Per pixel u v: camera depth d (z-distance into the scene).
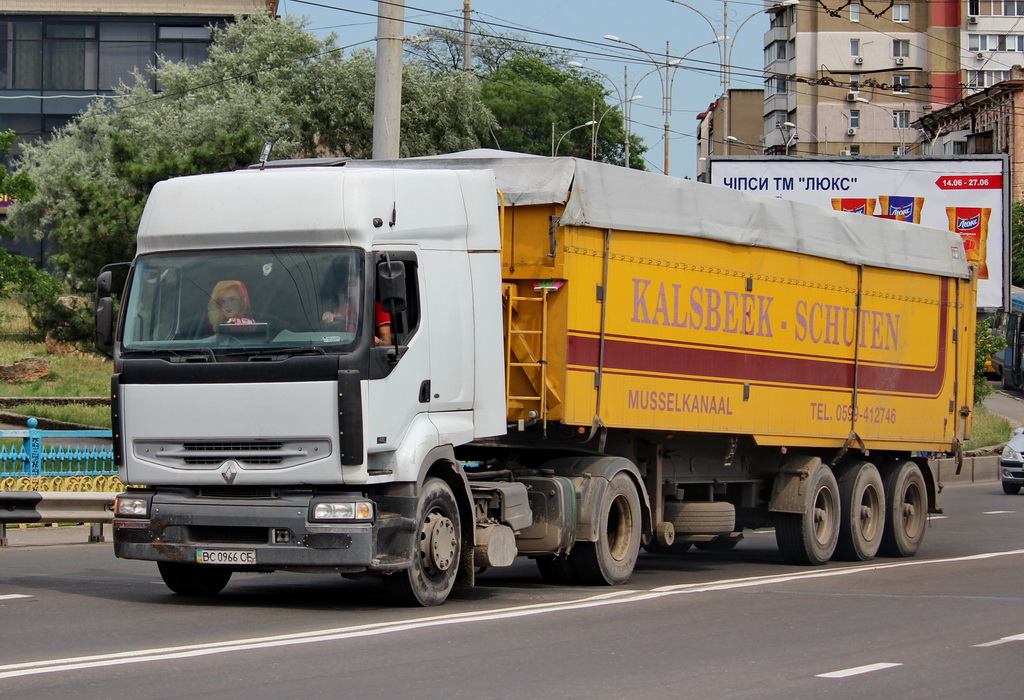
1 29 91.62
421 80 70.62
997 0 160.25
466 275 19.61
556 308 21.00
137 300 18.45
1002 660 14.95
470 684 13.01
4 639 15.50
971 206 61.72
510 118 131.25
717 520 25.69
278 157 64.94
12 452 30.64
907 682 13.53
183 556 18.00
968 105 141.75
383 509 18.19
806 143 159.50
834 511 28.59
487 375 19.89
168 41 91.88
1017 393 104.88
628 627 17.19
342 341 17.52
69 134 83.38
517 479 21.62
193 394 17.81
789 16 164.12
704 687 13.07
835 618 18.38
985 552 31.17
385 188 18.33
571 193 21.00
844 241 28.50
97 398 49.53
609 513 22.45
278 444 17.58
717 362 24.56
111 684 12.66
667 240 23.28
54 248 76.56
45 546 28.62
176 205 18.55
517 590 21.73
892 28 159.75
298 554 17.61
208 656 14.30
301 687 12.66
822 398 27.89
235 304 17.98
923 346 31.77
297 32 70.94
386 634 16.09
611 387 21.91
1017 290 110.50
